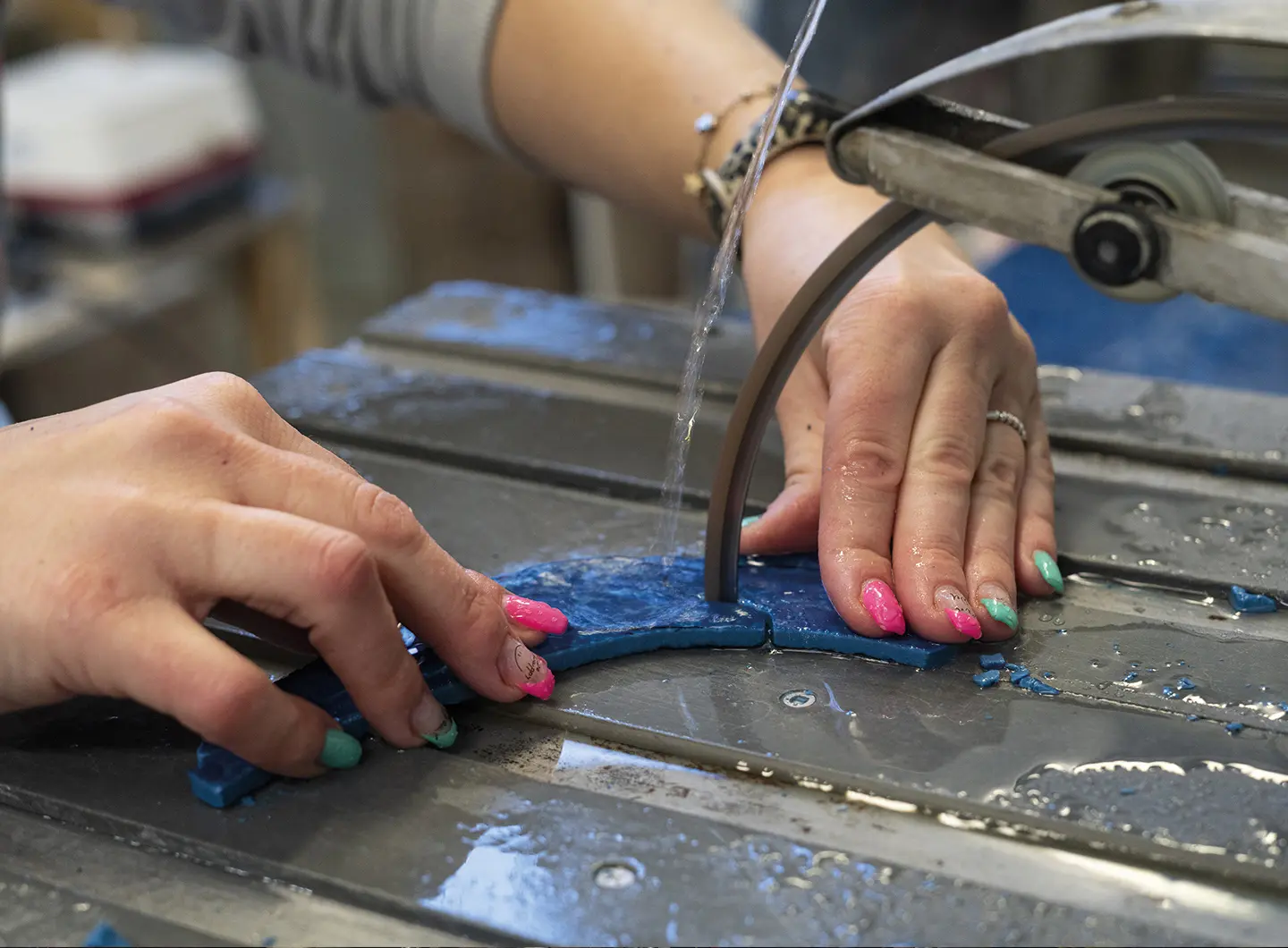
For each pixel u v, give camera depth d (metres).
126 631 0.56
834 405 0.75
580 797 0.59
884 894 0.52
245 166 2.30
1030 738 0.61
